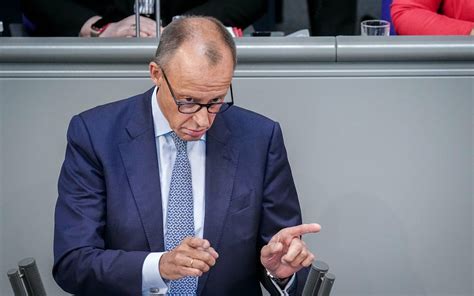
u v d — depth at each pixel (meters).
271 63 7.43
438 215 7.81
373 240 7.86
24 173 7.64
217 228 6.51
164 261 5.86
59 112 7.52
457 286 7.95
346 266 7.90
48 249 7.80
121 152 6.48
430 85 7.54
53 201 7.71
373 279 7.93
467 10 10.02
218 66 5.66
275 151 6.71
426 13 9.98
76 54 7.28
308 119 7.59
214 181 6.56
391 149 7.68
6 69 7.39
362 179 7.73
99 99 7.50
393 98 7.56
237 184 6.58
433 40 7.36
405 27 10.06
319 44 7.31
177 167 6.53
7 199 7.70
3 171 7.63
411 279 7.93
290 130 7.62
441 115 7.61
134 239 6.43
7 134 7.56
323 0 12.32
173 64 5.68
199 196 6.62
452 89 7.56
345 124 7.61
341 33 12.44
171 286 6.54
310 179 7.73
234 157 6.62
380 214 7.81
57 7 11.35
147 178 6.46
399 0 10.27
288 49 7.30
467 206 7.80
